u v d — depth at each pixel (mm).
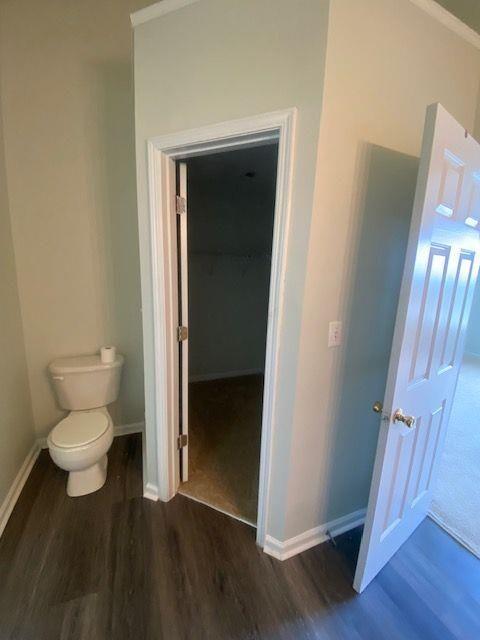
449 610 1316
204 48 1231
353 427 1544
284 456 1394
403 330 1113
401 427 1253
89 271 2193
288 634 1204
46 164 1981
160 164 1433
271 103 1149
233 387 3467
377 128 1235
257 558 1499
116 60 1997
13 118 1873
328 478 1543
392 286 1464
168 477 1798
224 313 3641
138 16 1337
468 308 1585
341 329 1359
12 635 1175
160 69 1332
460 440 2604
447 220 1205
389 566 1492
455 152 1141
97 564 1445
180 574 1411
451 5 1744
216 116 1252
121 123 2086
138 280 2324
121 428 2488
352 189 1231
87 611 1256
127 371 2416
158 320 1594
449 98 1459
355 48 1113
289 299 1247
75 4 1873
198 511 1762
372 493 1258
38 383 2199
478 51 1507
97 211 2141
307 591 1360
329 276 1264
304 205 1156
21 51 1827
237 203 3438
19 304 2045
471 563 1529
